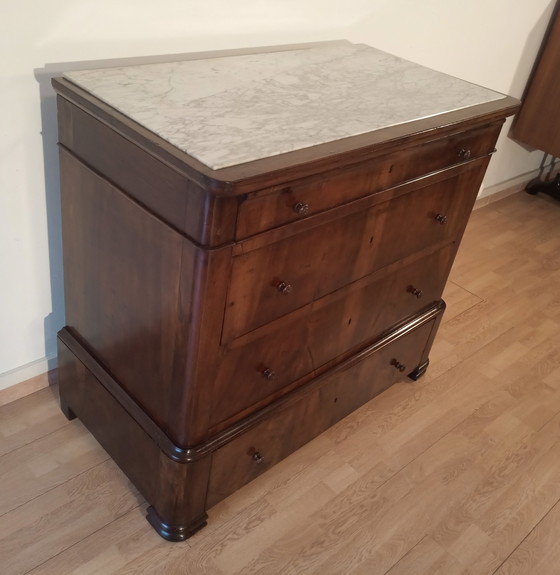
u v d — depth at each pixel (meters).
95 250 1.34
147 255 1.18
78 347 1.54
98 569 1.38
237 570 1.42
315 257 1.28
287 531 1.52
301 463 1.70
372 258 1.46
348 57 1.69
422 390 2.02
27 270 1.58
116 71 1.33
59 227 1.58
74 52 1.37
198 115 1.18
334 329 1.50
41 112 1.39
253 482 1.63
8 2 1.23
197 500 1.41
